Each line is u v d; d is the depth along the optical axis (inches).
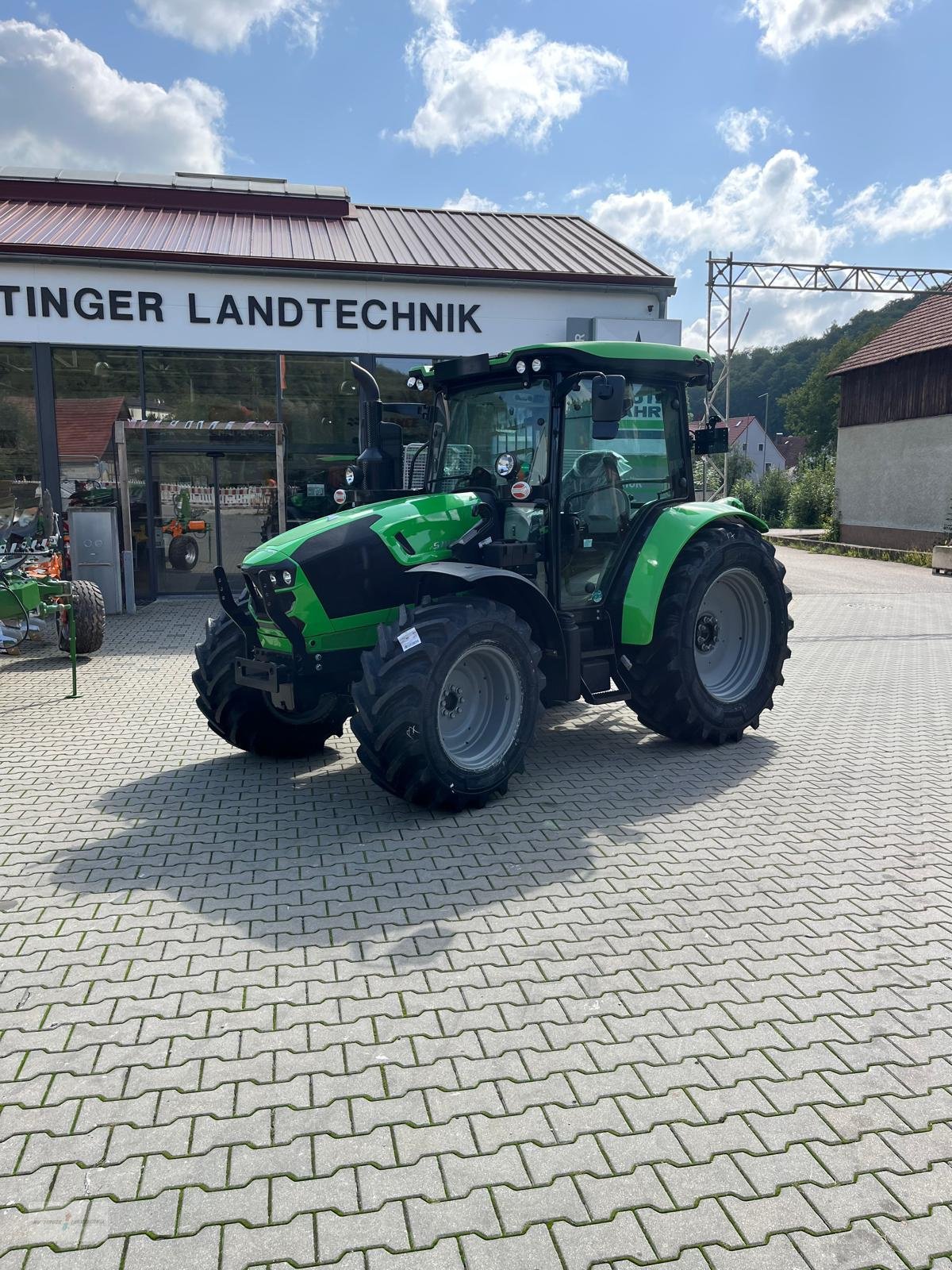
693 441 266.2
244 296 525.7
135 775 222.2
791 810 200.1
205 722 272.4
